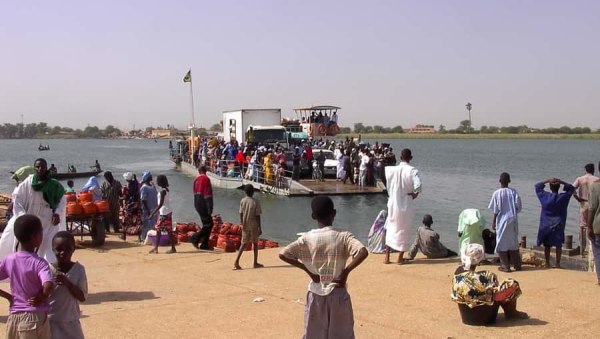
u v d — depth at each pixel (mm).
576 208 25000
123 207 14781
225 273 9969
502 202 9898
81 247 12859
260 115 40219
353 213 23578
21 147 148000
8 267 4727
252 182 32219
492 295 6793
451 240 17828
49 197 8273
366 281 9195
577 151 104312
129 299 8172
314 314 4973
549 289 8508
